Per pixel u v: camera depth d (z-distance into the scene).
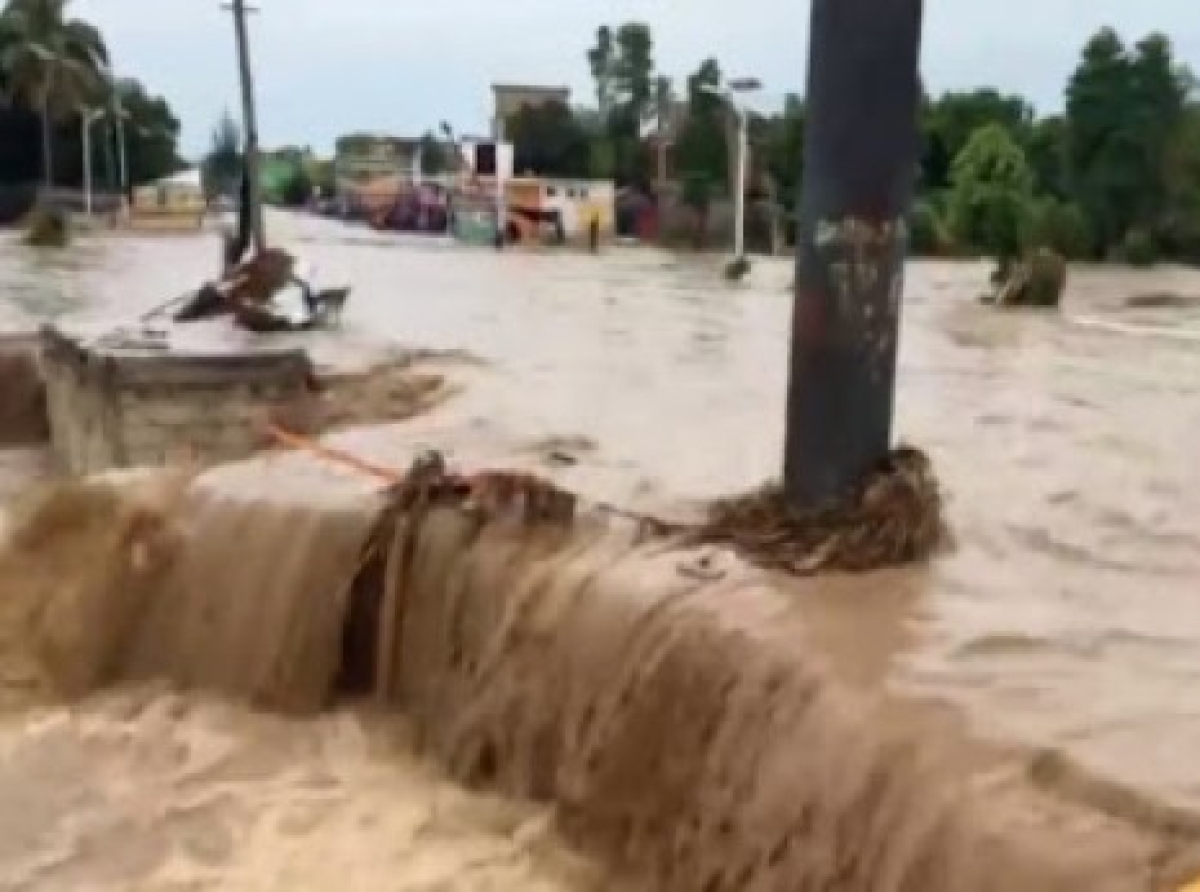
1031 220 68.50
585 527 10.80
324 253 58.34
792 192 72.50
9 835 9.63
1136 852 5.83
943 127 80.75
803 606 8.98
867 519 10.12
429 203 85.19
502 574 10.27
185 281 42.88
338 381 18.61
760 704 8.00
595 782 8.85
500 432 15.56
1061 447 15.72
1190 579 10.09
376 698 11.11
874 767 6.97
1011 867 5.97
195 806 9.93
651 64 97.88
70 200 88.19
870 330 10.11
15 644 12.18
